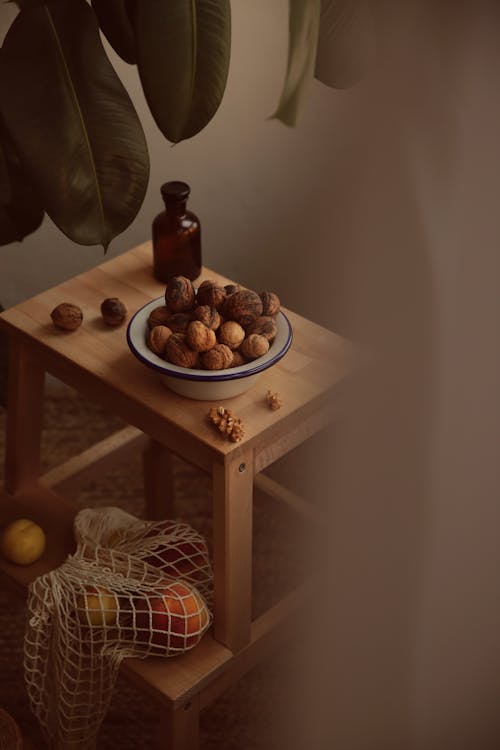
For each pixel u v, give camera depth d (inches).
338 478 76.1
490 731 48.4
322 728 53.8
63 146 50.7
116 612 54.7
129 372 56.0
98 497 83.7
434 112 35.9
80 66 50.6
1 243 61.8
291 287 87.0
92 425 89.8
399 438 43.0
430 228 37.1
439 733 49.0
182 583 56.4
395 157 37.3
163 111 47.1
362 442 45.4
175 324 52.7
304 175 80.8
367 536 46.8
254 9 73.8
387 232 39.8
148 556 58.3
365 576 47.9
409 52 35.7
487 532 43.0
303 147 79.4
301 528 81.4
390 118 37.1
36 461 65.7
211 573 59.1
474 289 38.1
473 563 43.9
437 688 47.7
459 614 45.4
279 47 75.2
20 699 70.3
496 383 39.6
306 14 38.0
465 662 46.6
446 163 36.2
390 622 48.1
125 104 51.1
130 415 56.4
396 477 44.0
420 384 40.8
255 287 88.0
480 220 36.9
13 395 62.7
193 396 53.9
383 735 51.4
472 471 41.8
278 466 85.3
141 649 55.9
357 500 46.8
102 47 50.9
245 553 55.5
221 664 56.4
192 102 47.2
